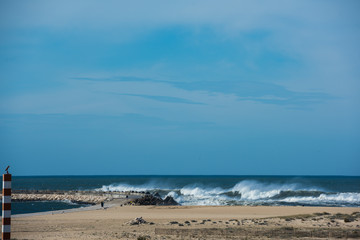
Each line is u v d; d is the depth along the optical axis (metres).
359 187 170.50
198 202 106.00
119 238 36.91
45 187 198.75
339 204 96.62
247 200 109.62
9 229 34.12
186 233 39.75
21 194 121.25
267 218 56.88
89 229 44.94
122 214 64.88
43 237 37.88
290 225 47.72
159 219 56.75
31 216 61.94
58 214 65.31
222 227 45.72
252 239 35.94
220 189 143.75
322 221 50.88
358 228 44.06
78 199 107.75
